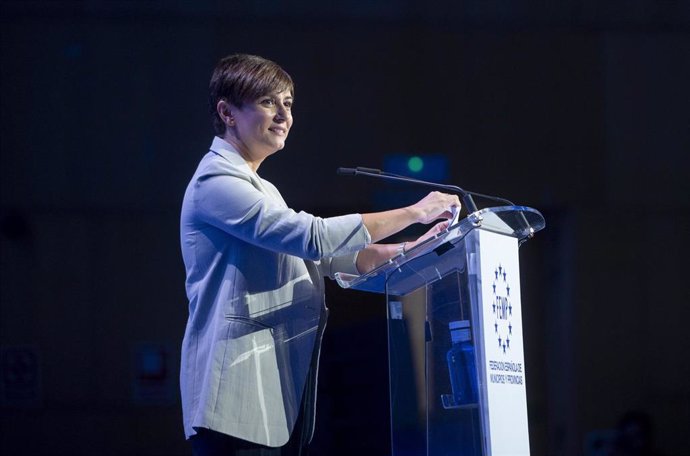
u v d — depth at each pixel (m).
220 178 3.99
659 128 9.95
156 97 9.55
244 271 3.92
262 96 4.15
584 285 9.87
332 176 9.65
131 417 9.35
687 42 10.00
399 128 9.75
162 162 9.54
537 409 9.96
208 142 9.57
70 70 9.52
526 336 10.04
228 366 3.78
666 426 9.72
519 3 9.91
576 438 9.72
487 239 3.85
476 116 9.83
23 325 9.40
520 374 3.99
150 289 9.55
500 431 3.70
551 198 9.88
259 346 3.86
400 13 9.83
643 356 9.83
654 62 9.99
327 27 9.76
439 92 9.82
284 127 4.24
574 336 9.82
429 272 3.92
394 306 4.04
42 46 9.48
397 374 3.93
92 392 9.37
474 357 3.70
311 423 3.99
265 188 4.14
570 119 9.90
